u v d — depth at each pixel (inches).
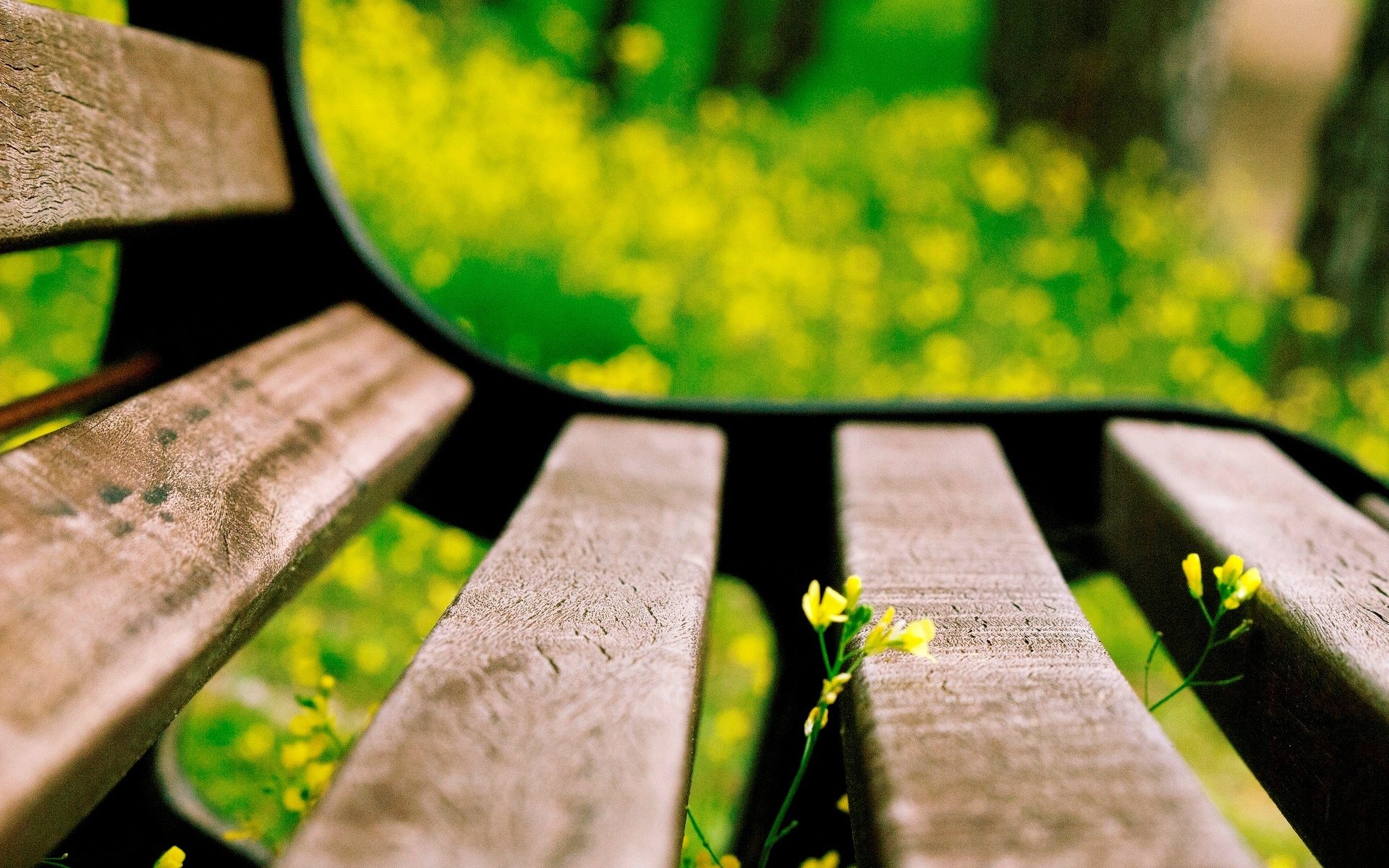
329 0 93.1
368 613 49.9
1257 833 45.1
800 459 33.0
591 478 29.4
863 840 21.0
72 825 18.3
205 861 35.0
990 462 30.8
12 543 21.5
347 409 28.8
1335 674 24.4
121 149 27.5
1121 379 82.1
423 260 70.2
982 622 25.5
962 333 81.1
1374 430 86.7
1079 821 19.3
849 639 24.8
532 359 67.2
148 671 19.8
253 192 31.5
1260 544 27.0
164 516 24.5
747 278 75.2
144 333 33.1
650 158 96.5
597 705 22.2
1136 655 54.1
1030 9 130.8
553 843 17.9
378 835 17.8
